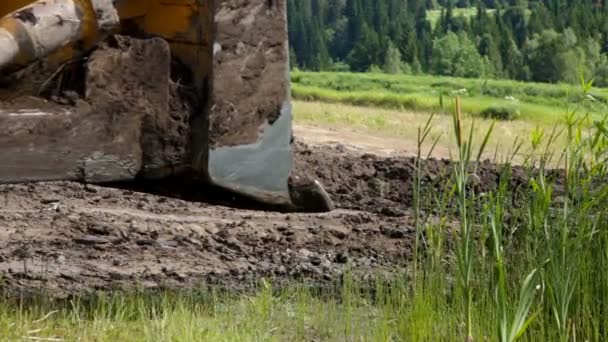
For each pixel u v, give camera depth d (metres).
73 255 9.94
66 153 5.46
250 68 5.73
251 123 5.75
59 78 5.56
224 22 5.66
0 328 7.00
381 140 24.16
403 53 127.25
